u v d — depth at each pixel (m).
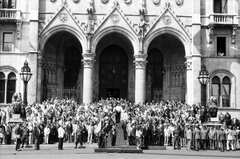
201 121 33.62
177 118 35.44
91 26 44.72
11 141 33.06
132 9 45.38
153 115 36.25
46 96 47.38
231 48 45.78
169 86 49.34
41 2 44.94
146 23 45.09
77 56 49.88
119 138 33.34
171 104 41.28
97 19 45.09
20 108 32.75
